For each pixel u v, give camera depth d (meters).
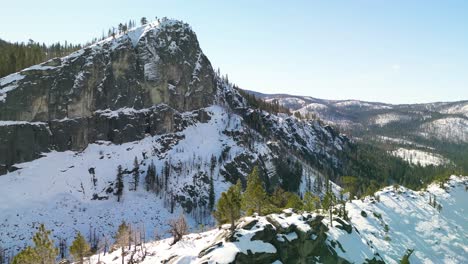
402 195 152.62
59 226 159.12
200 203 195.50
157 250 84.94
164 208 186.25
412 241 117.56
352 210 128.88
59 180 191.62
